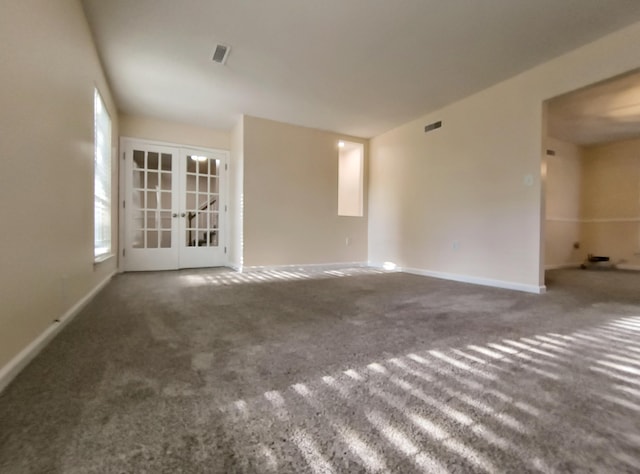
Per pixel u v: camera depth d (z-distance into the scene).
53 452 0.81
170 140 4.92
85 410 1.01
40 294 1.55
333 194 5.46
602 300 2.83
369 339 1.74
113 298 2.79
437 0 2.29
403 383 1.23
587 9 2.37
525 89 3.32
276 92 3.85
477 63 3.16
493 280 3.60
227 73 3.39
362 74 3.40
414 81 3.54
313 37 2.75
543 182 3.22
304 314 2.29
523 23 2.54
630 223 5.68
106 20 2.52
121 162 4.57
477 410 1.04
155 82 3.58
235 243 5.02
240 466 0.77
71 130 2.07
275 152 4.89
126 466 0.76
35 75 1.49
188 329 1.91
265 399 1.09
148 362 1.40
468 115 3.95
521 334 1.85
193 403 1.06
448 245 4.19
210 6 2.38
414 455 0.82
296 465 0.78
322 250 5.35
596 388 1.20
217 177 5.32
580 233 6.21
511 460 0.80
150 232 4.81
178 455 0.81
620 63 2.62
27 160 1.40
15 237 1.28
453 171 4.14
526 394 1.15
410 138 4.89
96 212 3.11
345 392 1.15
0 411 0.99
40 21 1.56
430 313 2.32
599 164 6.04
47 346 1.58
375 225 5.63
